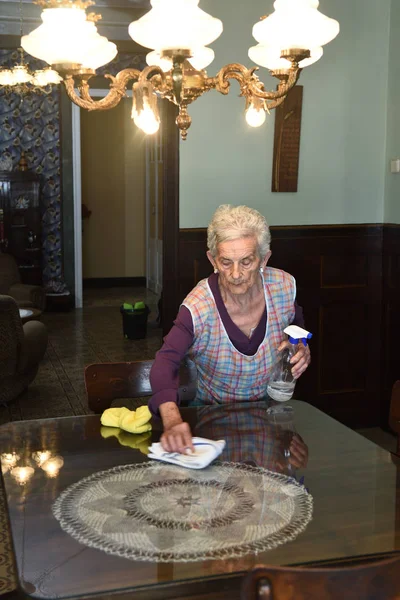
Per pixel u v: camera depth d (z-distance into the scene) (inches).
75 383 214.5
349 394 169.9
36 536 54.9
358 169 164.6
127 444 75.9
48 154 328.5
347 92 161.0
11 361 184.7
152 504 60.5
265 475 67.1
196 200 157.0
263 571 40.7
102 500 61.4
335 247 164.4
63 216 336.8
